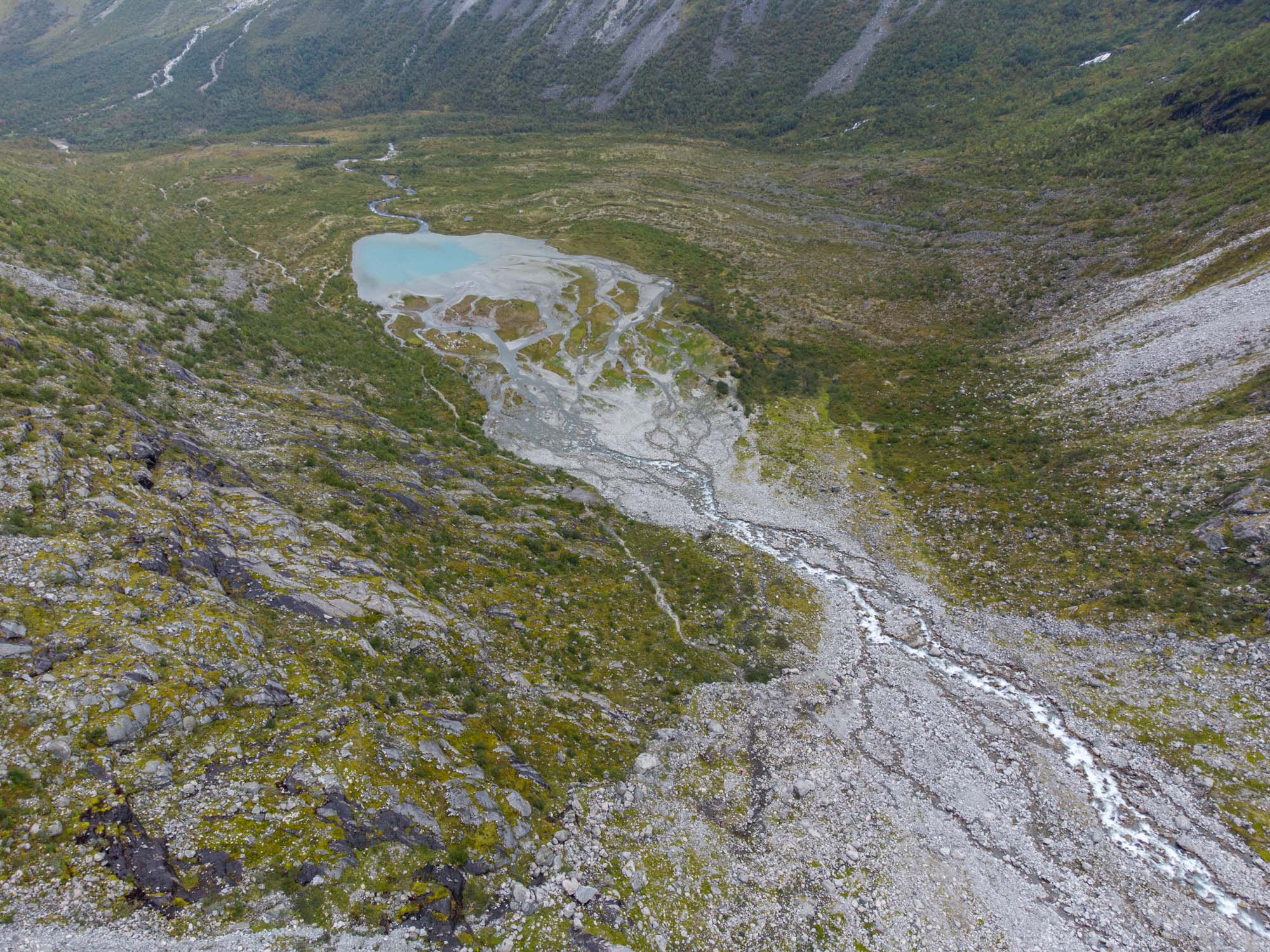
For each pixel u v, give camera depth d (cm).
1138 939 3216
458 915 2689
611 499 6894
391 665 3584
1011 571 5578
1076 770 4081
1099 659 4716
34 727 2466
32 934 2047
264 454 5041
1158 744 4141
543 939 2762
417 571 4578
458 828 2969
